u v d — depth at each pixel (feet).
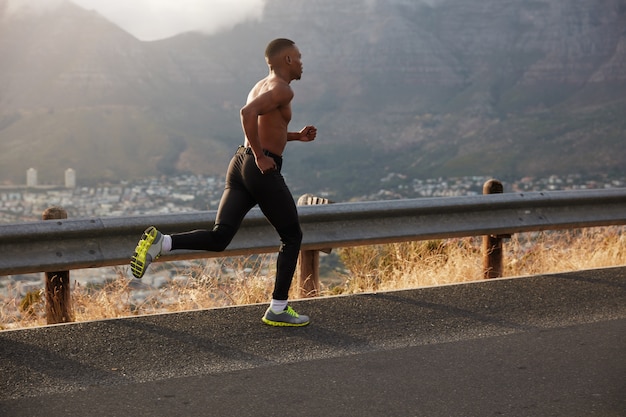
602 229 27.32
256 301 20.07
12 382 12.72
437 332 15.98
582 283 20.63
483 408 11.73
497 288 19.93
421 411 11.57
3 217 308.60
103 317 18.48
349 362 13.97
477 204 21.31
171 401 11.93
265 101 14.92
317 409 11.62
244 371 13.41
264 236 18.79
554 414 11.51
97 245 16.89
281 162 15.79
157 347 14.69
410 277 23.41
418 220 20.71
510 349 14.85
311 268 20.21
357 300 18.45
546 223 22.62
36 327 15.78
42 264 16.12
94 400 11.94
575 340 15.52
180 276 19.99
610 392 12.50
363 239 19.74
